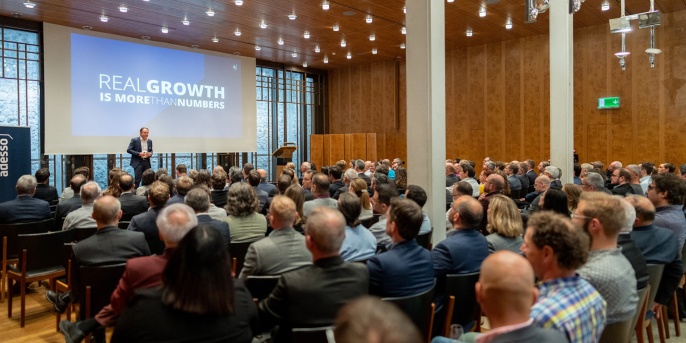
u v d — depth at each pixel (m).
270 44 12.73
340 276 2.10
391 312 0.77
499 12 10.34
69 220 4.15
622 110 11.83
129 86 11.56
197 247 1.59
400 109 15.45
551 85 7.71
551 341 1.38
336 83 16.83
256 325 1.81
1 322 3.91
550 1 7.67
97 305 2.82
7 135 6.00
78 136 10.70
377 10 9.74
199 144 12.96
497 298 1.41
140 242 3.02
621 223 2.14
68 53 10.56
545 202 3.39
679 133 11.12
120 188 5.12
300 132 16.19
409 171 5.20
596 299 1.77
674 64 11.15
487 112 13.78
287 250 2.65
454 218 2.98
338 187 6.48
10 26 9.91
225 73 13.62
